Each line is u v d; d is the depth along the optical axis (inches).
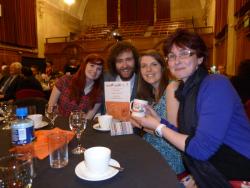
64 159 39.9
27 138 42.3
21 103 88.9
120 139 51.0
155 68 68.9
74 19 508.7
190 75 49.4
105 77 85.9
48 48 408.5
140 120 52.7
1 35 309.0
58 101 89.7
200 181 46.2
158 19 518.3
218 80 45.4
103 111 86.4
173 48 48.9
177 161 59.2
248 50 177.6
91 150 37.1
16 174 30.5
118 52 81.7
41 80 261.1
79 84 85.1
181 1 508.4
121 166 37.8
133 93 81.7
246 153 44.4
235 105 45.4
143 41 387.2
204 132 42.3
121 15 531.5
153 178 33.8
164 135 48.5
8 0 319.9
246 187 43.4
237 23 209.2
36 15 384.5
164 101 64.6
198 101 46.1
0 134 54.6
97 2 542.0
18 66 209.2
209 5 420.2
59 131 55.2
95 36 425.7
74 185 32.4
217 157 45.4
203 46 48.5
